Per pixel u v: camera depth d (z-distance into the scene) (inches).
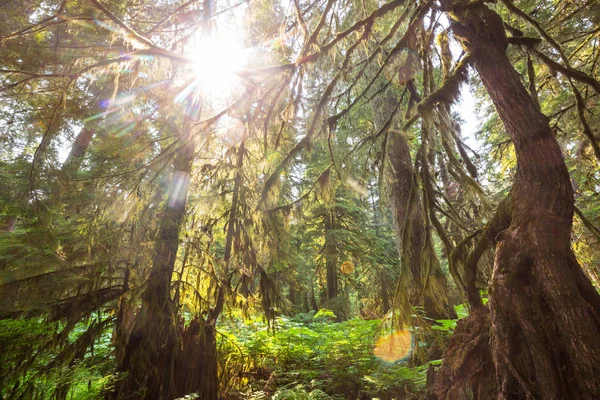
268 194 159.9
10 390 116.1
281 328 213.6
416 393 129.6
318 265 469.7
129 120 163.0
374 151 177.5
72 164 146.2
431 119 115.5
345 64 150.2
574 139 235.5
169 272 154.9
